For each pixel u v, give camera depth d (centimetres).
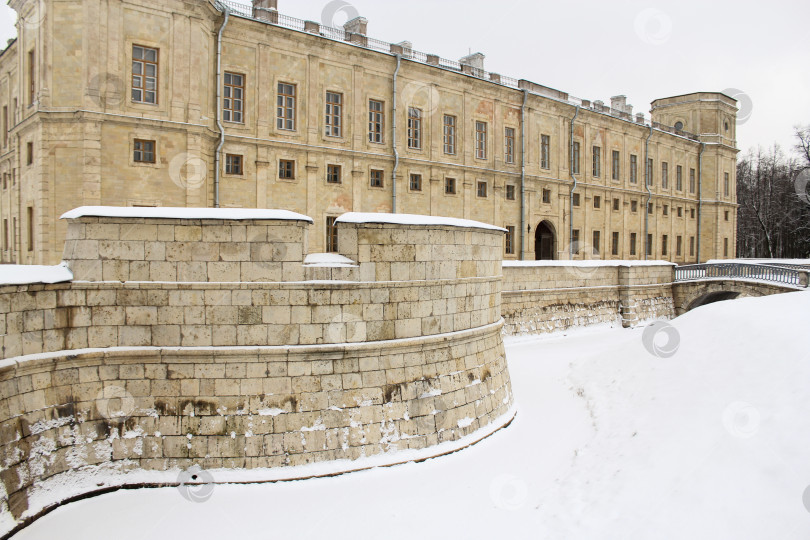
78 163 2127
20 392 945
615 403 1474
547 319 2830
